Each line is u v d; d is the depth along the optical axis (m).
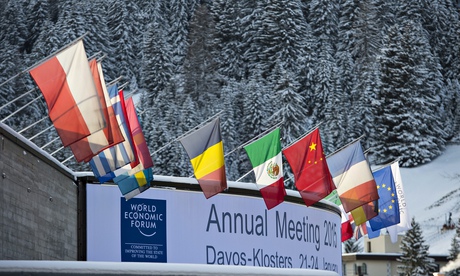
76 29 180.62
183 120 142.25
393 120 164.75
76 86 23.34
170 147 127.12
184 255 33.59
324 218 39.28
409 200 149.25
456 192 148.00
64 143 23.16
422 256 98.12
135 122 28.98
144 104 159.62
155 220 33.22
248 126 153.50
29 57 170.50
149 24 197.50
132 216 32.69
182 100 169.00
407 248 98.06
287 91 149.75
